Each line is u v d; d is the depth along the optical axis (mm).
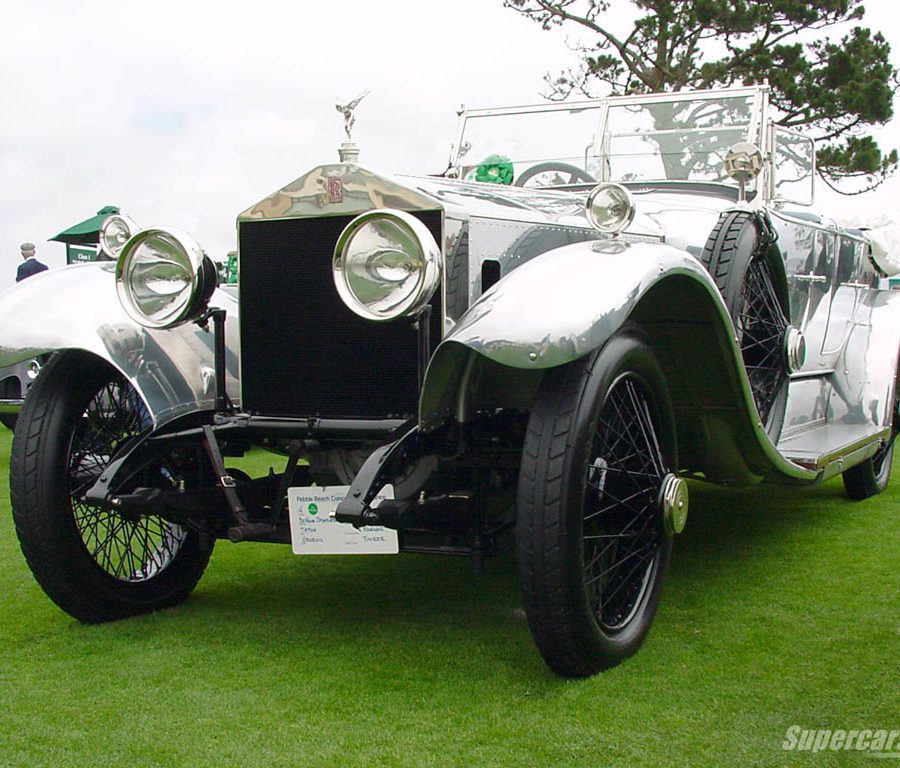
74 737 2092
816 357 4059
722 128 4125
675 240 3486
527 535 2227
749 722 2109
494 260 2727
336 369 2668
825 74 15383
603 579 2479
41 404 2803
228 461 6246
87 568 2826
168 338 2904
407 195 2562
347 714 2186
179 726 2139
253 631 2787
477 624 2824
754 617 2830
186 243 2600
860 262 4824
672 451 2666
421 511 2400
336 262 2406
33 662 2553
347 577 3383
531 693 2285
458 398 2432
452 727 2109
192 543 3117
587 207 2523
